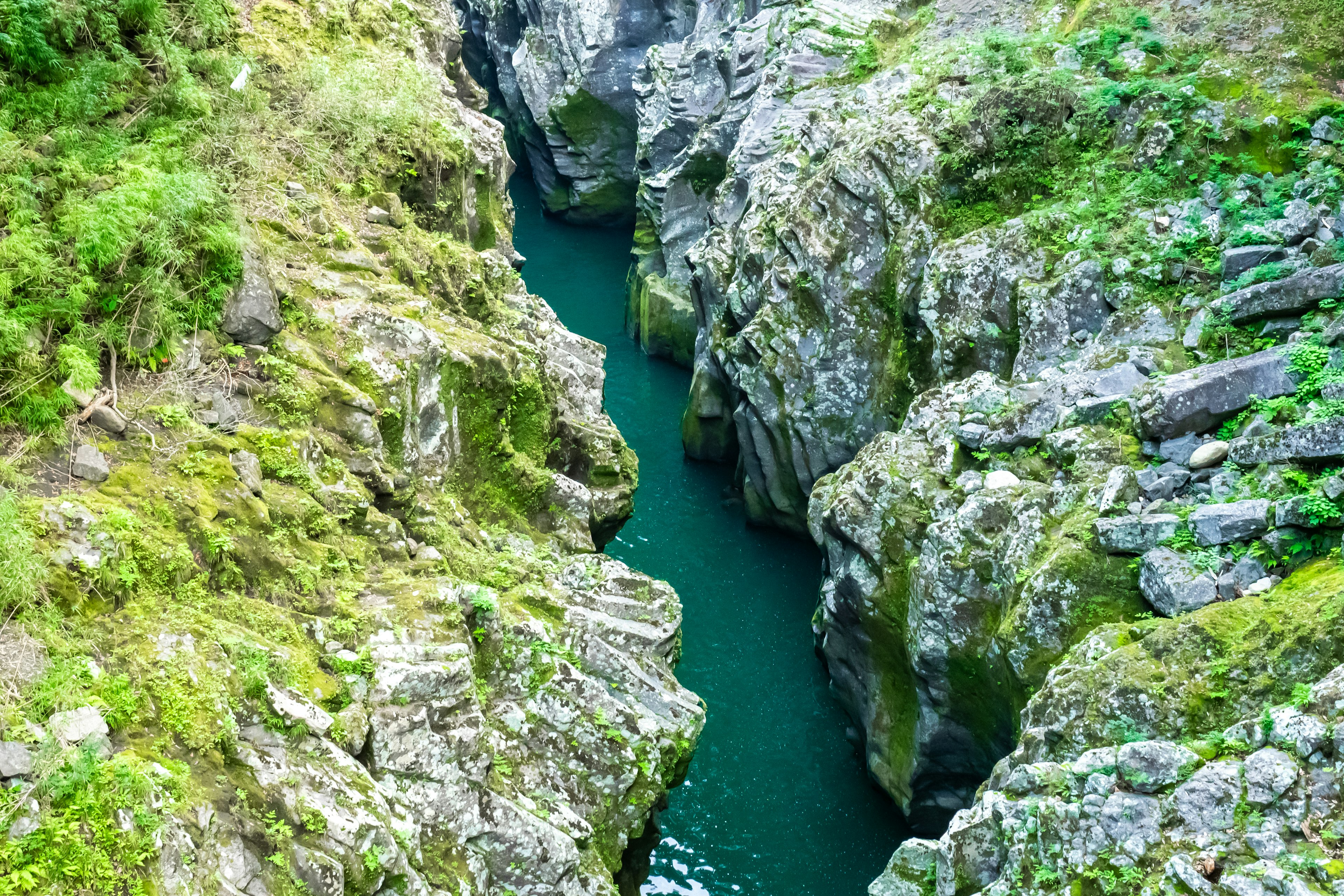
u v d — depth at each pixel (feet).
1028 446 44.80
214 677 25.85
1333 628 30.60
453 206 57.77
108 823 21.76
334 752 26.96
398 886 26.45
